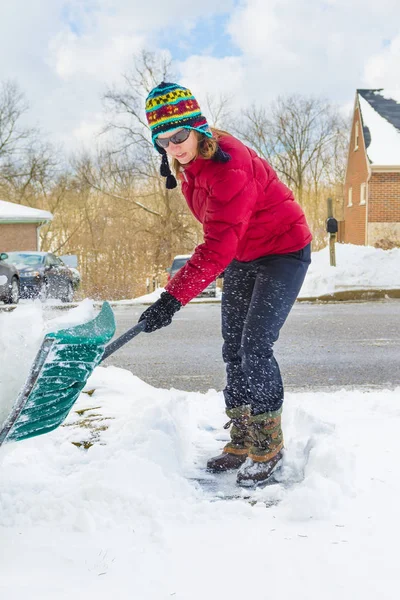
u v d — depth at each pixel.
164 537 1.96
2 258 15.91
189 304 14.00
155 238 36.12
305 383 5.66
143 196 36.59
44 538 1.96
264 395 2.79
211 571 1.75
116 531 2.02
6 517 2.12
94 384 4.41
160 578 1.70
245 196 2.64
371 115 28.77
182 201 36.09
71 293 19.19
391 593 1.62
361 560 1.81
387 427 3.36
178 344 8.09
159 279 36.06
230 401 3.06
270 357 2.87
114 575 1.71
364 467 2.66
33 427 2.24
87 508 2.19
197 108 2.63
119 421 3.31
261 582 1.68
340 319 10.34
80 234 41.28
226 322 3.11
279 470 2.82
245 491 2.63
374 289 14.41
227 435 3.52
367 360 6.71
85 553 1.84
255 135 47.78
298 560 1.82
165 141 2.63
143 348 7.81
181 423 3.45
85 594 1.60
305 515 2.16
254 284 3.01
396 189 26.58
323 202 53.41
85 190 40.78
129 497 2.24
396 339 8.14
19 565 1.76
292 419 3.39
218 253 2.63
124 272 36.38
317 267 15.84
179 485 2.58
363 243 28.05
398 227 26.62
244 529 2.08
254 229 2.86
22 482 2.46
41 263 17.45
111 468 2.47
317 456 2.61
